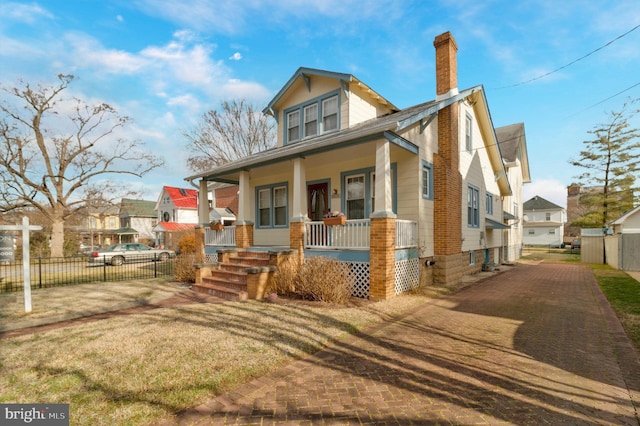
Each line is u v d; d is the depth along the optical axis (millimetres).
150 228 44375
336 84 11219
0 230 6293
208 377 3504
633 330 5227
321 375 3666
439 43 10555
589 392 3273
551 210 43156
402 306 6883
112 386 3293
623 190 23531
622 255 14594
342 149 8531
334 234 8523
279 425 2713
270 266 8117
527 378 3592
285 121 12953
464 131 11602
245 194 10953
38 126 23016
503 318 6121
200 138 26922
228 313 6184
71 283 10703
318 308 6605
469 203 12250
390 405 3033
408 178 9172
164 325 5402
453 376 3646
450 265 9883
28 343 4574
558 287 9648
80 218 30266
